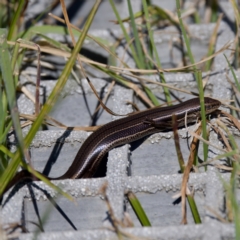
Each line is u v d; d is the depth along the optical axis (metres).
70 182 2.04
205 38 2.20
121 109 2.11
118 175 2.04
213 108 2.09
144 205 2.04
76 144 2.09
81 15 2.30
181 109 2.10
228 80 2.12
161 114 2.09
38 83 2.08
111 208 2.01
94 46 2.19
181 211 2.04
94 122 2.15
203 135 2.05
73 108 2.14
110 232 2.00
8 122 2.09
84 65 2.18
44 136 2.08
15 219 2.02
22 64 2.17
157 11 2.20
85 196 2.04
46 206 2.04
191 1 2.29
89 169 2.07
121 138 2.08
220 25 2.20
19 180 2.04
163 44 2.20
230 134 2.05
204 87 2.13
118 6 2.31
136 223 2.04
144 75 2.14
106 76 2.16
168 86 2.11
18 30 2.19
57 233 2.00
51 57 2.19
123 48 2.18
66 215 2.04
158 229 2.00
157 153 2.09
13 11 2.19
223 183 2.01
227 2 2.25
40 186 2.04
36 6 2.27
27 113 2.11
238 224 1.98
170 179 2.04
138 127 2.08
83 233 2.00
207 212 2.01
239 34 2.18
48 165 2.09
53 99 2.03
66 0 2.31
